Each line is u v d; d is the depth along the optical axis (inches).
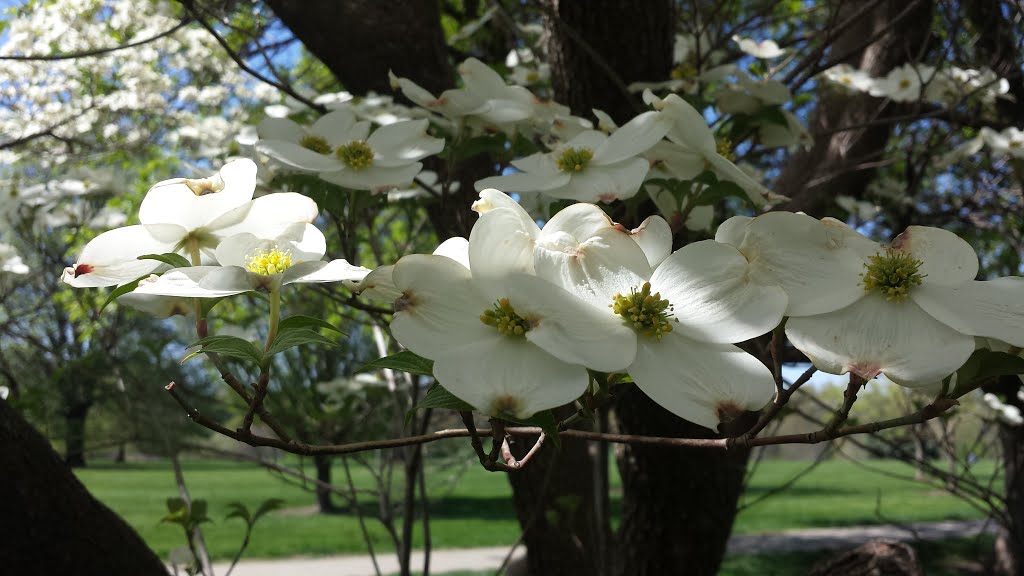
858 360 11.0
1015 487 67.1
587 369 11.6
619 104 33.2
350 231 21.7
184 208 13.7
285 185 23.0
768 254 12.0
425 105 23.4
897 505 230.1
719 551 40.9
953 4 41.2
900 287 11.4
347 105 29.2
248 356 12.1
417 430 39.9
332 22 36.1
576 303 11.2
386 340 43.1
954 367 10.6
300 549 163.3
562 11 33.1
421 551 162.2
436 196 28.6
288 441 12.4
